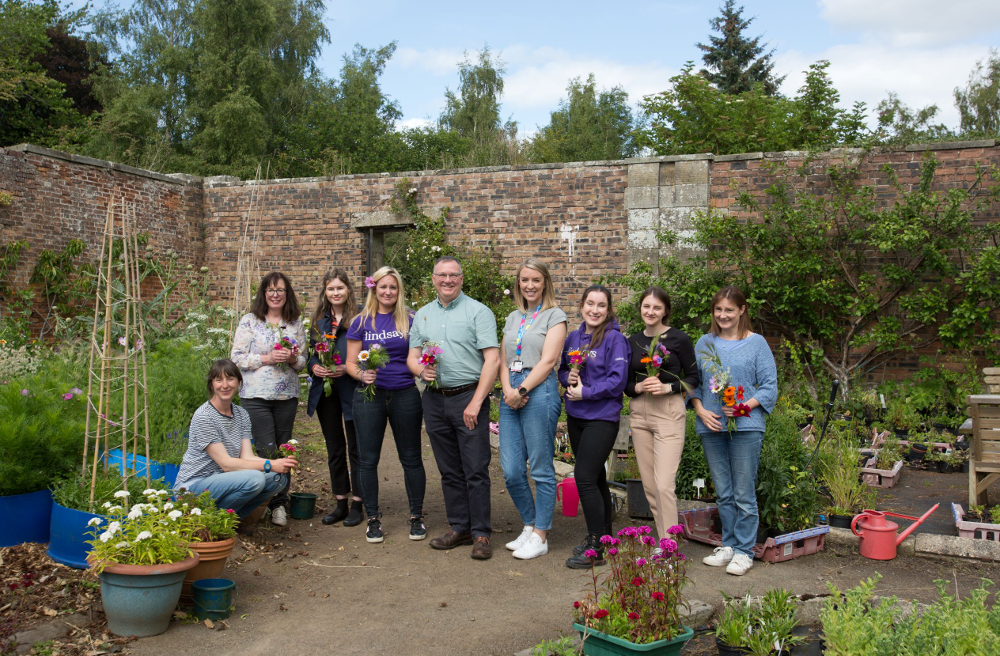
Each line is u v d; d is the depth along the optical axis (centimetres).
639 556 325
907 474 688
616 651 296
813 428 755
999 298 829
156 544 335
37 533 423
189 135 2275
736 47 3058
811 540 458
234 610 362
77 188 1052
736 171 965
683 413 432
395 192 1141
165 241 1189
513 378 454
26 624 328
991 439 528
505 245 1083
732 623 316
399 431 480
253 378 496
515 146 2150
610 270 1029
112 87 2194
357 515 516
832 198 909
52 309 1002
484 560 445
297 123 2414
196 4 2267
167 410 544
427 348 438
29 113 1958
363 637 335
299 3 2534
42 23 2078
